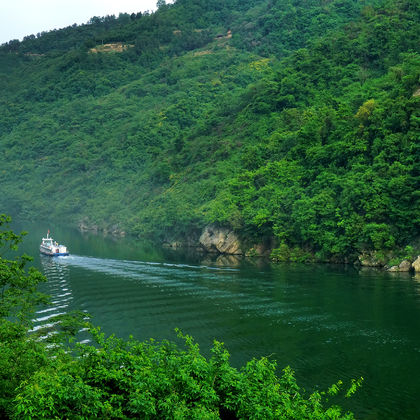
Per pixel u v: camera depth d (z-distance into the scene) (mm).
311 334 44406
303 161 102000
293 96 138875
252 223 93812
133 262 84188
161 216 123125
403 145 82375
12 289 29375
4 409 19344
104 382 19094
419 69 97688
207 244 102062
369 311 51094
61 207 184000
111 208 160750
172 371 19406
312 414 18719
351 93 126625
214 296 58750
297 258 85312
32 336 30344
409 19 152250
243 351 40281
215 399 18531
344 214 81250
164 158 165750
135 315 50906
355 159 88812
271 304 54719
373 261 77000
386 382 34156
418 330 44969
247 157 116188
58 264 81500
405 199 76188
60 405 16859
